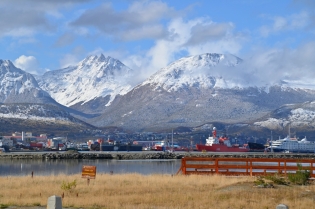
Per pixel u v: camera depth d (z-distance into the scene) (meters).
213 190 54.91
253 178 64.56
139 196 50.34
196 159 75.38
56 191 55.78
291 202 46.38
